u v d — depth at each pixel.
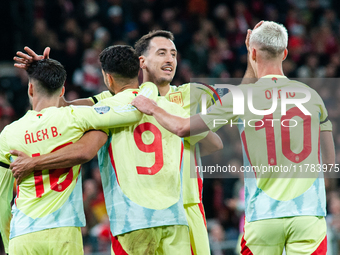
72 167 12.09
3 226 12.84
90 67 38.06
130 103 12.10
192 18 46.28
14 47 39.38
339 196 28.14
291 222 11.37
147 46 14.26
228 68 43.09
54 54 38.78
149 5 46.09
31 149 11.93
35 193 11.83
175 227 11.74
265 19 49.72
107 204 12.16
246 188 11.93
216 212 29.50
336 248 23.64
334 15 50.94
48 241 11.62
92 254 23.42
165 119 11.76
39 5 41.22
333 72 44.22
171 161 12.03
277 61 12.17
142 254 11.59
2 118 33.41
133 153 11.90
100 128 11.95
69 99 35.28
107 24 42.75
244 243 11.94
